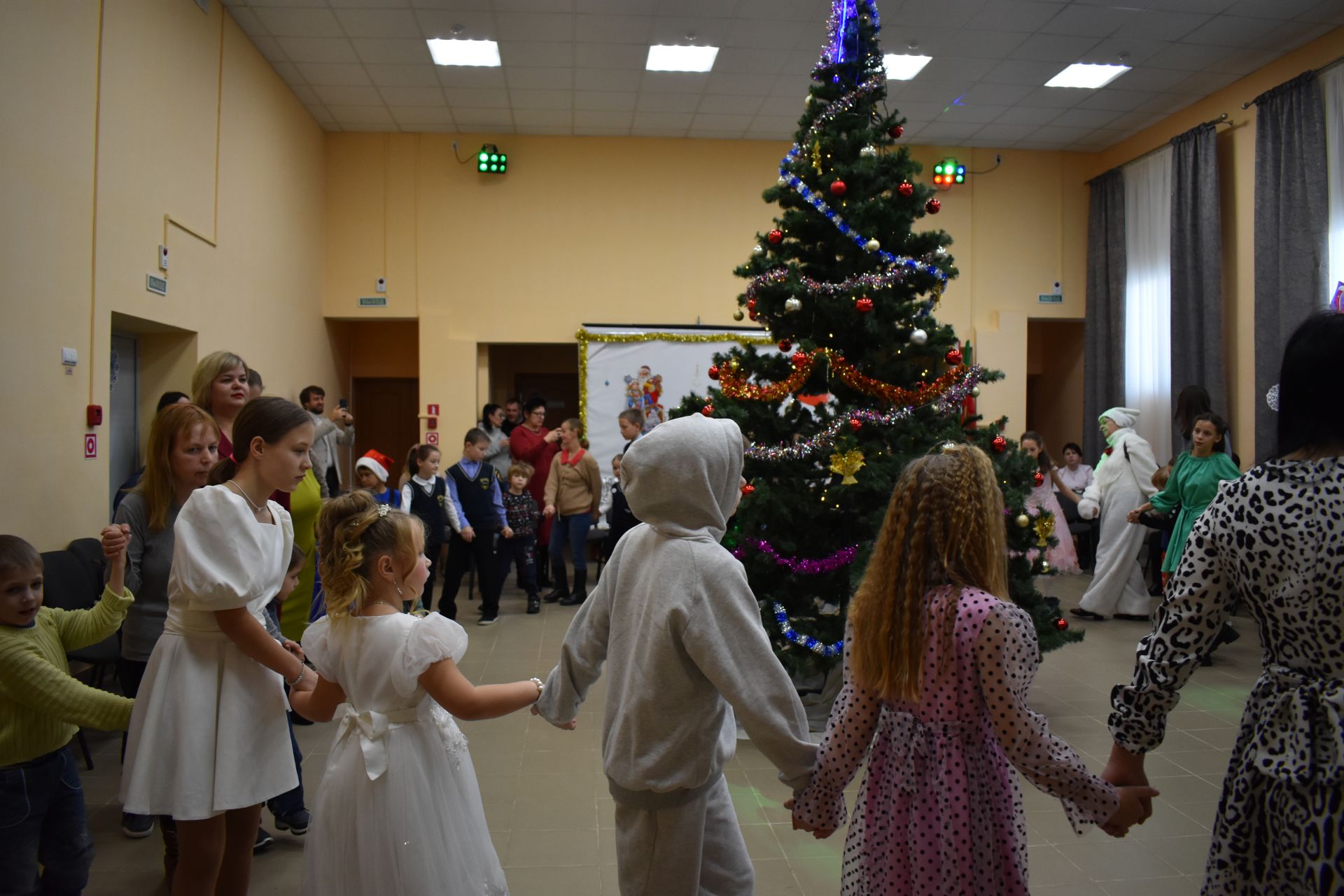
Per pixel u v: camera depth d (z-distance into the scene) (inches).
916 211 161.8
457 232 367.6
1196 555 59.9
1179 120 345.7
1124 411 261.1
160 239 216.2
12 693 80.0
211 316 248.5
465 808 74.8
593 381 359.9
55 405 170.9
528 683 76.3
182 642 81.0
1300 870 52.7
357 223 364.2
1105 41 288.2
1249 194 313.1
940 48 293.9
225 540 78.5
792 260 164.9
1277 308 292.8
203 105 243.1
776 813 125.4
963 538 62.7
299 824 117.4
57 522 172.1
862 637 64.9
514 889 104.7
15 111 157.3
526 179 369.7
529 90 323.3
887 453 150.6
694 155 375.6
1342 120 272.7
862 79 160.9
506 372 424.8
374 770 69.9
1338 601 52.6
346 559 74.1
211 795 79.0
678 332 362.9
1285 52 295.6
